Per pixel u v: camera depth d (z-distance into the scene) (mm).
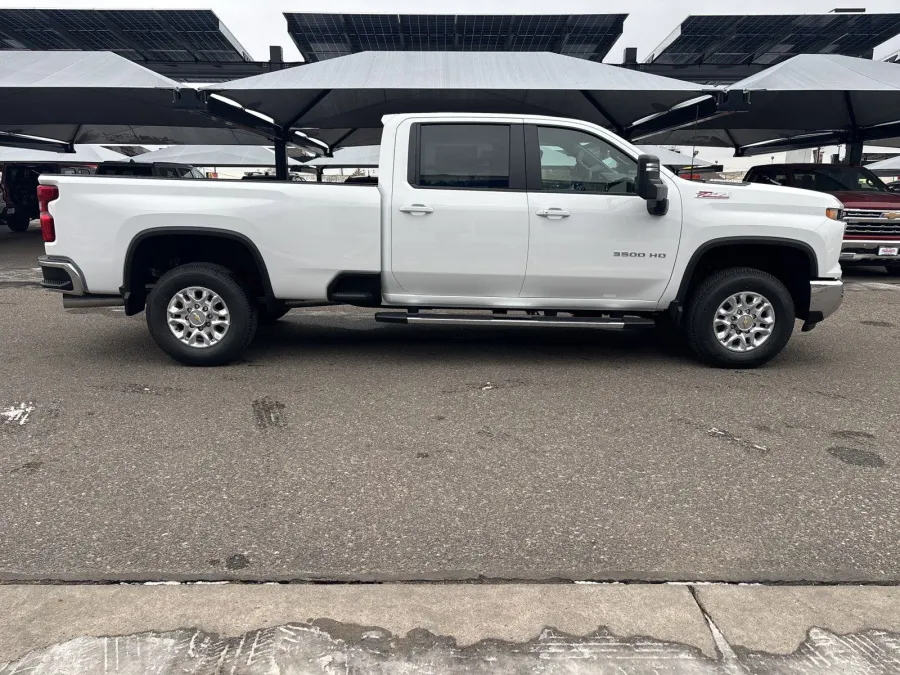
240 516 3258
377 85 10125
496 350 6539
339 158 24844
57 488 3523
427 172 5520
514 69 10617
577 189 5559
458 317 5652
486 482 3645
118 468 3771
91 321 7676
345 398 5020
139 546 2984
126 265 5492
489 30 18250
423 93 11688
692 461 3934
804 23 17312
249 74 20969
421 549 2990
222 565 2850
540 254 5527
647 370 5832
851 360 6211
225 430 4355
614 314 5922
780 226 5504
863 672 2246
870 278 12000
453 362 6062
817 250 5586
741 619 2510
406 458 3947
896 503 3436
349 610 2547
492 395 5117
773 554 2967
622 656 2312
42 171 20875
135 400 4918
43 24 18484
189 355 5723
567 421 4570
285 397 5027
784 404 4949
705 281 5762
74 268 5527
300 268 5582
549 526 3193
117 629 2420
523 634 2418
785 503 3430
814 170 12539
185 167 17953
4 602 2568
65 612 2514
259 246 5520
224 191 5465
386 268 5582
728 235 5527
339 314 8359
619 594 2662
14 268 12156
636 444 4180
